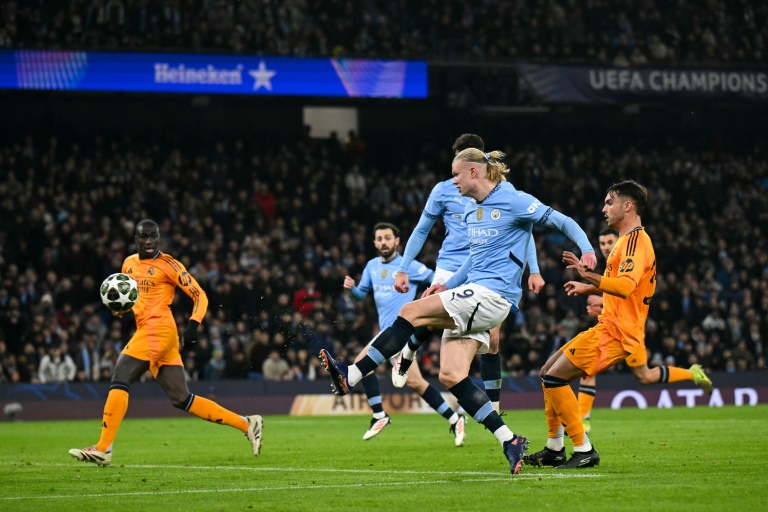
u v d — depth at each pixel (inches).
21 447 834.8
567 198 1973.4
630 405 1520.7
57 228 1632.6
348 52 1904.5
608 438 797.9
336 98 2124.8
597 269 1755.7
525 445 493.7
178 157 1831.9
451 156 2105.1
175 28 1819.6
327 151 1978.3
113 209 1696.6
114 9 1784.0
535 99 1907.0
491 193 506.0
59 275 1521.9
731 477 488.4
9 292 1450.5
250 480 516.4
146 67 1733.5
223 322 1483.8
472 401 493.7
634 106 2171.5
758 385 1568.7
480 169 506.3
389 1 2039.9
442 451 704.4
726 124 2319.1
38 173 1761.8
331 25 1925.4
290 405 1435.8
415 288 820.0
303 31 1907.0
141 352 613.9
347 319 1549.0
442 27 2031.3
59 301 1477.6
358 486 473.1
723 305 1718.8
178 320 1471.5
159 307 621.9
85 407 1379.2
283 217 1809.8
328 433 979.3
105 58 1712.6
